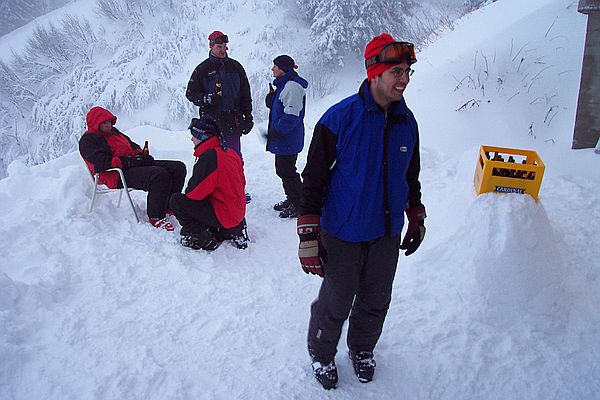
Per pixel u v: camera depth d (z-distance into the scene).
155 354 2.43
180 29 22.88
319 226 1.94
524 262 2.69
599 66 4.77
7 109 23.58
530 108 5.93
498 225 2.78
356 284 2.02
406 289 2.98
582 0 4.63
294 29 21.66
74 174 4.16
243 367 2.37
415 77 7.43
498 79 6.39
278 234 3.98
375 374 2.32
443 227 3.26
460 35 8.02
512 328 2.59
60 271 3.02
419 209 2.11
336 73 20.73
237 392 2.20
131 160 3.93
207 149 3.46
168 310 2.82
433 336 2.56
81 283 3.02
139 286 3.04
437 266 3.00
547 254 2.75
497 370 2.33
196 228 3.50
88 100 21.52
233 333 2.63
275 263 3.48
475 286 2.74
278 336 2.62
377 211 1.90
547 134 5.60
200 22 22.92
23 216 3.71
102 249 3.40
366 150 1.81
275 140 4.07
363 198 1.86
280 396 2.17
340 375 2.32
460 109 6.34
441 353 2.45
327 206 1.95
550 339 2.51
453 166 4.84
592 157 4.92
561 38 6.40
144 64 21.59
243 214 3.62
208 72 4.48
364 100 1.79
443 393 2.22
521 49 6.55
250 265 3.42
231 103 4.58
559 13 6.76
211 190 3.39
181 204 3.43
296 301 2.99
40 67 24.83
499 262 2.71
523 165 2.85
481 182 2.95
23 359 2.29
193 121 3.55
